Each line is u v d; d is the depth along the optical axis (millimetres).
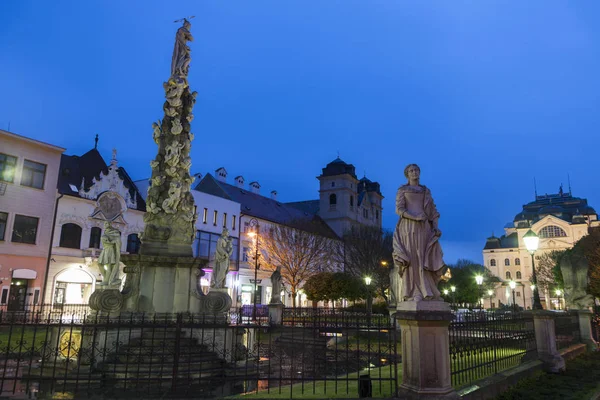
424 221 6934
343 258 50375
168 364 9383
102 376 8562
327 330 7785
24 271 29953
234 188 57281
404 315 6539
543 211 98938
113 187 36281
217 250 13609
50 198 32125
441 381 6320
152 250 12609
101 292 10945
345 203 70875
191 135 14031
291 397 6930
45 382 8609
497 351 9508
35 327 7191
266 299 49406
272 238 45531
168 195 13094
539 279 60156
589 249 31234
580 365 12133
